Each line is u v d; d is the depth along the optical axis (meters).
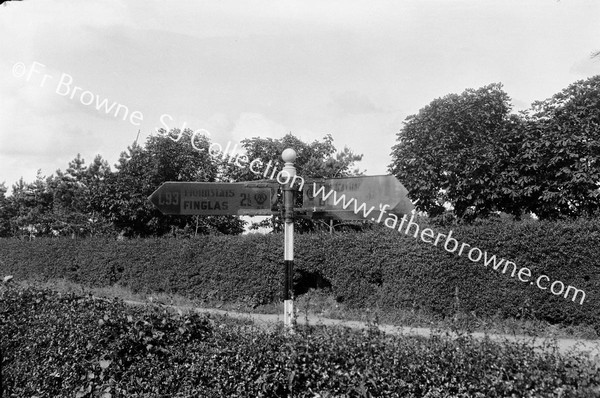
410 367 4.75
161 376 5.84
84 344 6.44
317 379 5.07
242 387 5.38
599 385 4.20
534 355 4.68
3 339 7.39
